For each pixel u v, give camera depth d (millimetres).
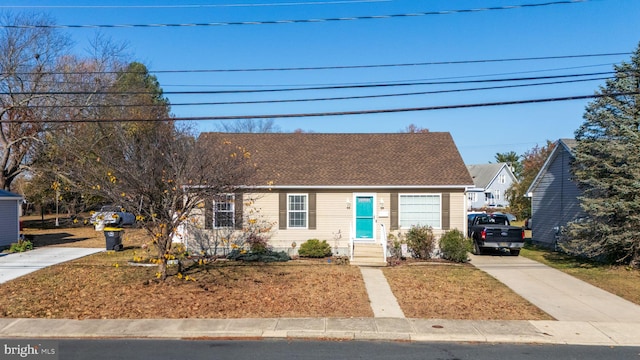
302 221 19516
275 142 22938
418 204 19609
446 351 8141
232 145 21062
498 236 19672
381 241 18406
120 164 12742
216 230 18578
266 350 8125
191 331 9102
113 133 28516
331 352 8023
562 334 9117
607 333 9219
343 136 23766
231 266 16266
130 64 38375
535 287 13422
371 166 20703
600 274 15469
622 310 10977
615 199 15609
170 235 13578
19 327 9398
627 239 15422
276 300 11492
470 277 14766
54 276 14281
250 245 18250
